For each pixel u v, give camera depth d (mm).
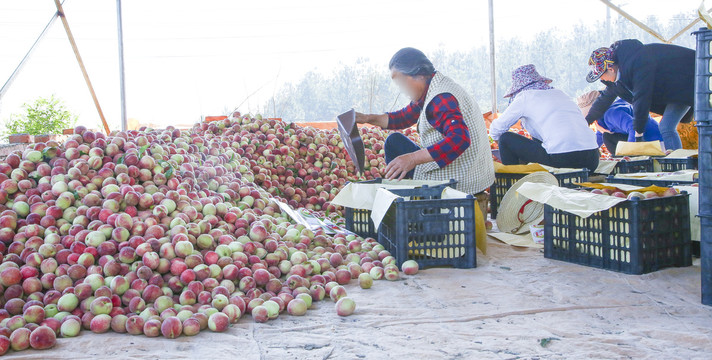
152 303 2740
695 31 2672
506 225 4785
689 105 6203
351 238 4102
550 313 2701
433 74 4219
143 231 3068
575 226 3670
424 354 2227
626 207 3342
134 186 3383
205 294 2768
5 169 3424
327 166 5812
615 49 6238
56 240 2980
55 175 3355
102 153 3520
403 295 3053
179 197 3449
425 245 3594
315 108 25688
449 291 3104
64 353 2301
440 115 4051
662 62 6051
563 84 27797
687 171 4555
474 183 4441
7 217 3062
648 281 3184
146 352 2309
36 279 2748
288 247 3533
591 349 2232
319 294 3031
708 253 2750
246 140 5602
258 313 2695
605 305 2789
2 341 2270
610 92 6605
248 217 3701
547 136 5355
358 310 2824
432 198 4020
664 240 3434
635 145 6188
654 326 2484
